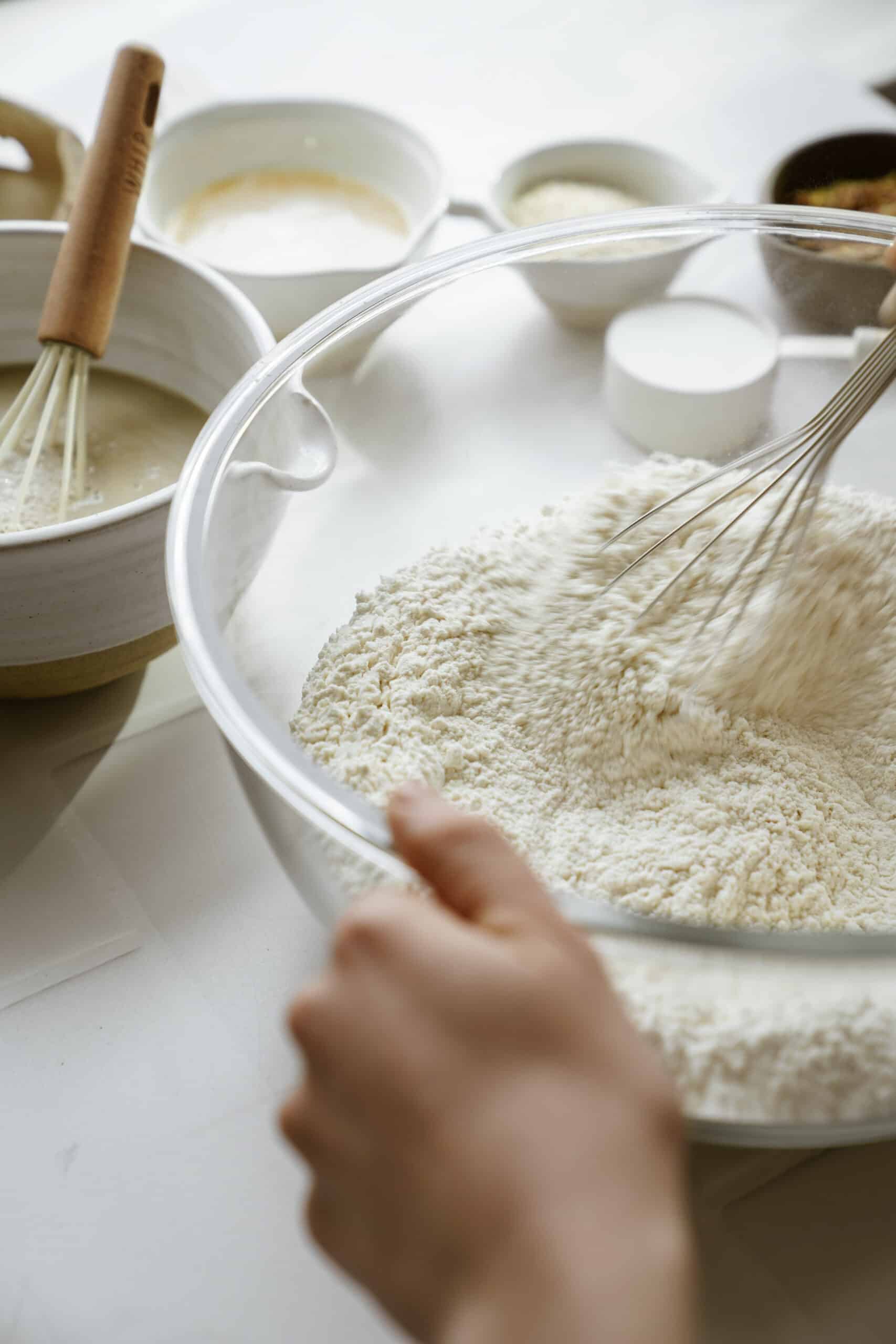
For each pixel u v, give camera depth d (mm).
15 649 665
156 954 665
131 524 638
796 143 1002
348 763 645
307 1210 487
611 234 734
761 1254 596
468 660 695
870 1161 616
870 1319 584
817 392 774
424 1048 451
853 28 1112
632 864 640
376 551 729
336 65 1056
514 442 768
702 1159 614
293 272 795
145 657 703
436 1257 435
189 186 896
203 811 705
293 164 919
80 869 685
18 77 1016
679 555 717
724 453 769
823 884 647
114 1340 580
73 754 718
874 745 697
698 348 775
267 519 661
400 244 878
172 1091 632
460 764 666
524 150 916
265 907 679
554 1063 451
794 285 782
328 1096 466
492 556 728
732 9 1125
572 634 703
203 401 756
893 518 722
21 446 732
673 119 1021
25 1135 621
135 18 1079
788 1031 576
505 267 751
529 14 1114
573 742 683
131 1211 606
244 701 586
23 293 750
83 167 723
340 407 722
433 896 542
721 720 683
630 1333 401
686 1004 576
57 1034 644
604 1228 420
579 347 790
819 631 695
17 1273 592
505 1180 427
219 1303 588
